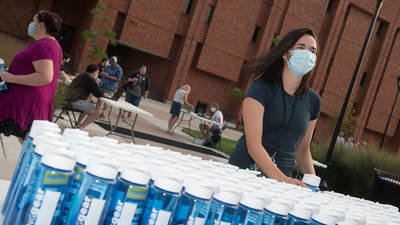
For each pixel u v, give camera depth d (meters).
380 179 6.54
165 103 27.14
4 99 3.03
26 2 22.89
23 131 3.08
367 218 1.43
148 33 25.64
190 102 28.88
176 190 0.99
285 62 2.40
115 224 0.95
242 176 1.49
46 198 0.90
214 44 28.20
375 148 10.66
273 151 2.40
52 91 3.27
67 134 1.28
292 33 2.38
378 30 34.03
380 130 36.06
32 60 3.01
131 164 1.05
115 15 24.17
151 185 1.03
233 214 1.07
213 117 11.70
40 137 1.07
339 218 1.26
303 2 30.12
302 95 2.46
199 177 1.14
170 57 27.53
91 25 23.14
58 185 0.92
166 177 1.00
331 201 1.63
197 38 27.33
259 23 29.64
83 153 0.99
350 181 9.85
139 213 0.98
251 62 2.48
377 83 34.66
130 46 25.39
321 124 33.06
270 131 2.40
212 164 1.67
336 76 32.56
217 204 1.05
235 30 28.64
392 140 37.72
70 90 6.68
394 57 34.91
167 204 0.99
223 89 30.03
